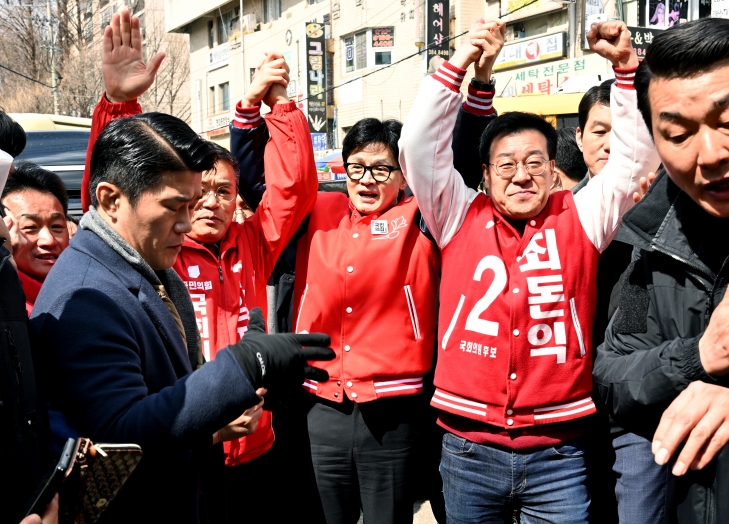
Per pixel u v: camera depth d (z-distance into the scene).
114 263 1.61
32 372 1.38
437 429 2.77
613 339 1.77
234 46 24.58
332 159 13.34
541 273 2.19
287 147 2.54
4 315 1.35
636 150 2.15
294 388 1.55
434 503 2.89
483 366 2.21
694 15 11.35
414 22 17.34
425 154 2.26
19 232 2.18
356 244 2.57
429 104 2.24
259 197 2.77
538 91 13.48
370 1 18.36
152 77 2.14
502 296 2.20
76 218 2.80
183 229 1.64
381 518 2.55
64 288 1.54
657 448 1.27
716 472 1.41
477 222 2.32
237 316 2.48
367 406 2.53
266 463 2.88
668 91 1.37
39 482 1.24
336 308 2.55
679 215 1.57
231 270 2.53
